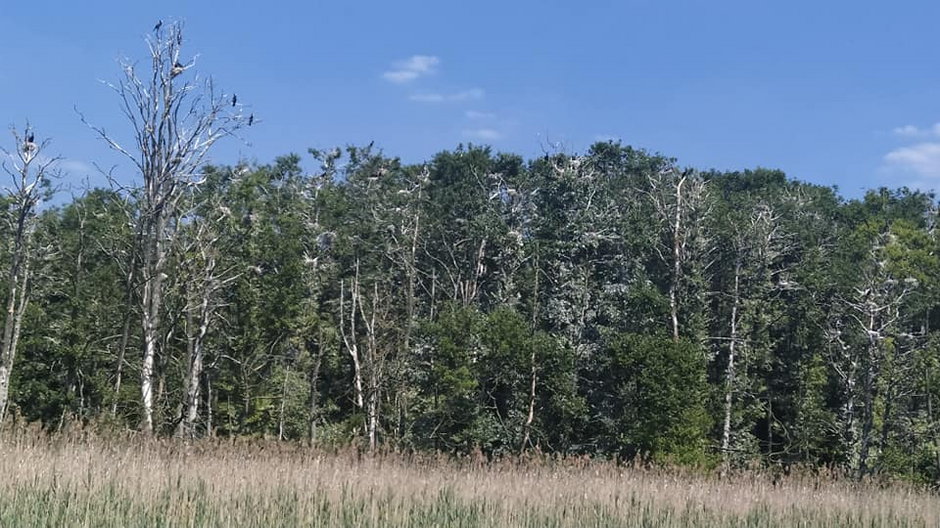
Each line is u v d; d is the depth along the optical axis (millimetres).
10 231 40250
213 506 16688
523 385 40875
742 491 22031
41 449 19281
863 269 43719
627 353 39812
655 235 47281
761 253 47062
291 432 42000
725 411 42312
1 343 38906
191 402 32750
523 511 18906
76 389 40094
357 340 45375
